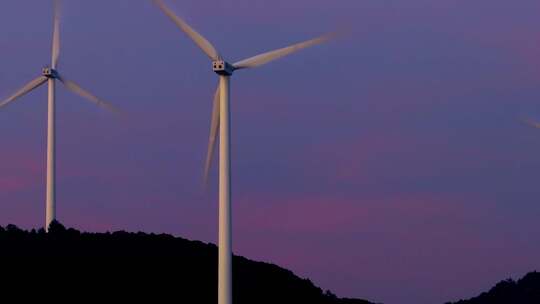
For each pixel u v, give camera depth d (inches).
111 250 6451.8
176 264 6550.2
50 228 6451.8
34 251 6053.2
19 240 6195.9
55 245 6210.6
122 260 6304.1
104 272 6003.9
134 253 6515.8
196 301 5999.0
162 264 6461.6
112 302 5556.1
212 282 6461.6
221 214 3614.7
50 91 5954.7
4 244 6058.1
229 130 3609.7
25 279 5556.1
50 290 5492.1
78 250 6250.0
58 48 5920.3
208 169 3722.9
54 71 5871.1
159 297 5851.4
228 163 3604.8
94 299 5536.4
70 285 5654.5
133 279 6033.5
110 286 5797.2
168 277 6250.0
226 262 3592.5
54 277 5698.8
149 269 6299.2
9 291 5315.0
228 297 3585.1
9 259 5792.3
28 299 5275.6
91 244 6471.5
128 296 5723.4
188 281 6314.0
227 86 3592.5
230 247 3607.3
